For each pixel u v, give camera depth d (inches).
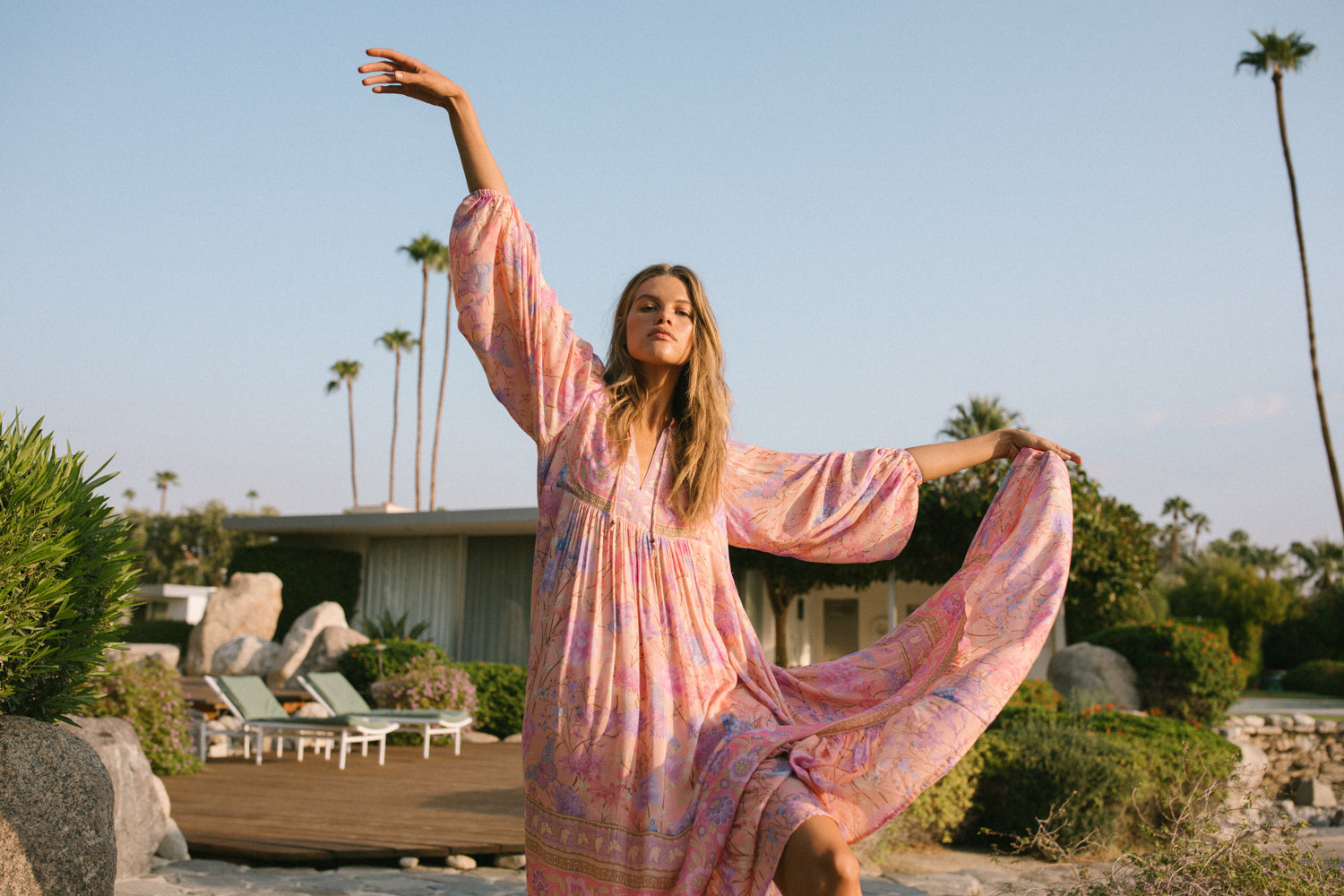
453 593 858.8
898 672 109.0
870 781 88.3
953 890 240.8
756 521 106.7
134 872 222.1
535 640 94.6
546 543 97.1
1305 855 165.3
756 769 86.6
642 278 104.5
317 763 434.6
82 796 116.0
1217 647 581.6
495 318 102.6
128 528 127.0
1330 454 1043.3
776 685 102.1
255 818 286.7
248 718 439.8
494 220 102.1
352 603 870.4
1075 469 647.1
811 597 940.0
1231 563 1593.3
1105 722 417.1
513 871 247.0
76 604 118.9
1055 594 103.8
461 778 392.2
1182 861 166.2
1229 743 423.8
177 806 307.9
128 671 377.4
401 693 549.3
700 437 99.0
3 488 111.3
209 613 794.2
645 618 92.3
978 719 91.7
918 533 652.7
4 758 109.7
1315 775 605.0
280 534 898.7
